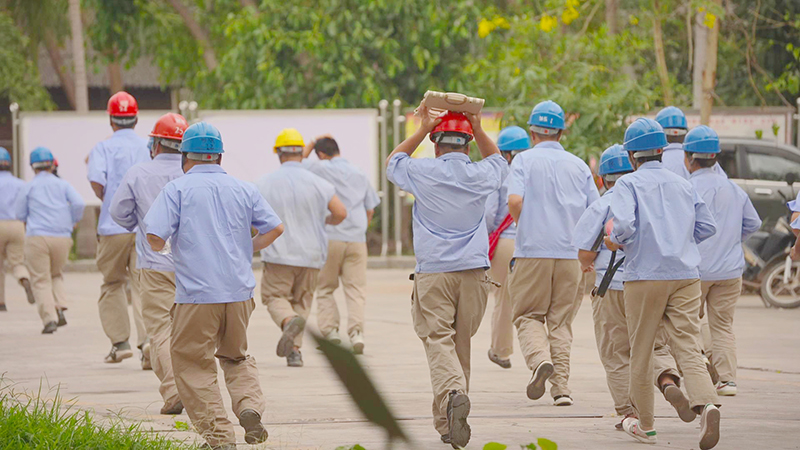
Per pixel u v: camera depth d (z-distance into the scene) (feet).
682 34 278.46
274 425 84.43
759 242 192.44
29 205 156.97
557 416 90.48
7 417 70.28
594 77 227.61
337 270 134.72
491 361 126.00
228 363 77.15
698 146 103.91
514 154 121.60
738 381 111.96
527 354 94.53
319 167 134.72
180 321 74.18
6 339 147.74
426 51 298.76
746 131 248.32
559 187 97.40
